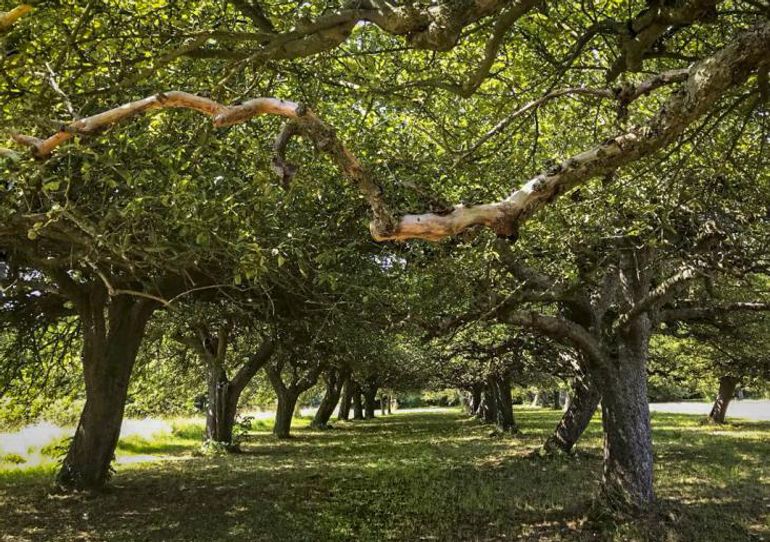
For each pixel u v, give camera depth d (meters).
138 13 4.94
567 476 12.65
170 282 10.16
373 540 7.94
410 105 6.52
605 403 9.34
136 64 4.85
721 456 15.99
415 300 8.57
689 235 8.73
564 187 2.38
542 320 9.13
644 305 8.54
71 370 14.32
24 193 4.29
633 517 8.68
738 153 6.21
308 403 67.94
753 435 22.70
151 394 20.66
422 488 11.76
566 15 5.86
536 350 16.62
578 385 15.47
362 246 8.62
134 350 11.38
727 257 7.57
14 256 7.05
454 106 7.18
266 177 4.72
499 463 15.12
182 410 26.97
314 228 7.25
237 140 5.80
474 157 5.74
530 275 9.06
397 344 19.81
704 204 6.30
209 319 12.41
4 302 9.96
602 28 4.11
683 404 62.41
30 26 4.25
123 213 4.50
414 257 7.82
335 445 21.52
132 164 4.89
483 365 22.59
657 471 13.29
